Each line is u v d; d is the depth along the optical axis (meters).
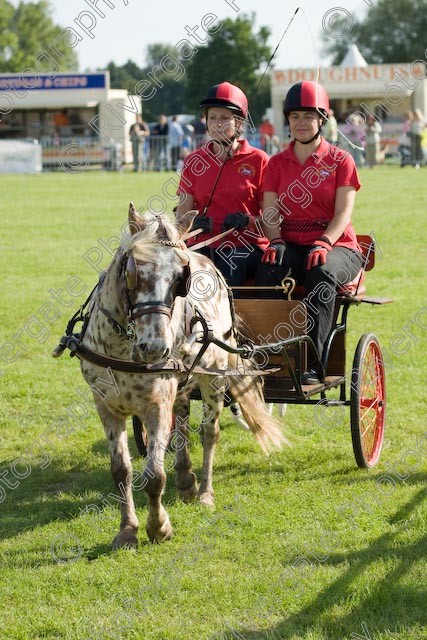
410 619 4.24
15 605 4.53
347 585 4.57
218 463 6.61
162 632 4.22
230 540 5.23
